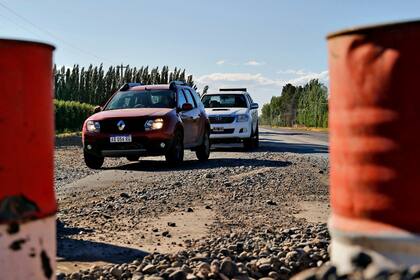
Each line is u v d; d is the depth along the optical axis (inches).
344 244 102.5
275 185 388.5
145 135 470.6
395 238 95.8
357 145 100.0
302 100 3257.9
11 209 101.3
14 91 101.5
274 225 270.8
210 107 757.3
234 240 237.6
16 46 101.7
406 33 94.3
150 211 300.2
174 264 195.5
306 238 241.3
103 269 190.4
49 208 108.7
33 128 104.6
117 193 356.5
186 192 357.4
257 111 805.9
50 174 110.0
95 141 479.2
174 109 499.8
